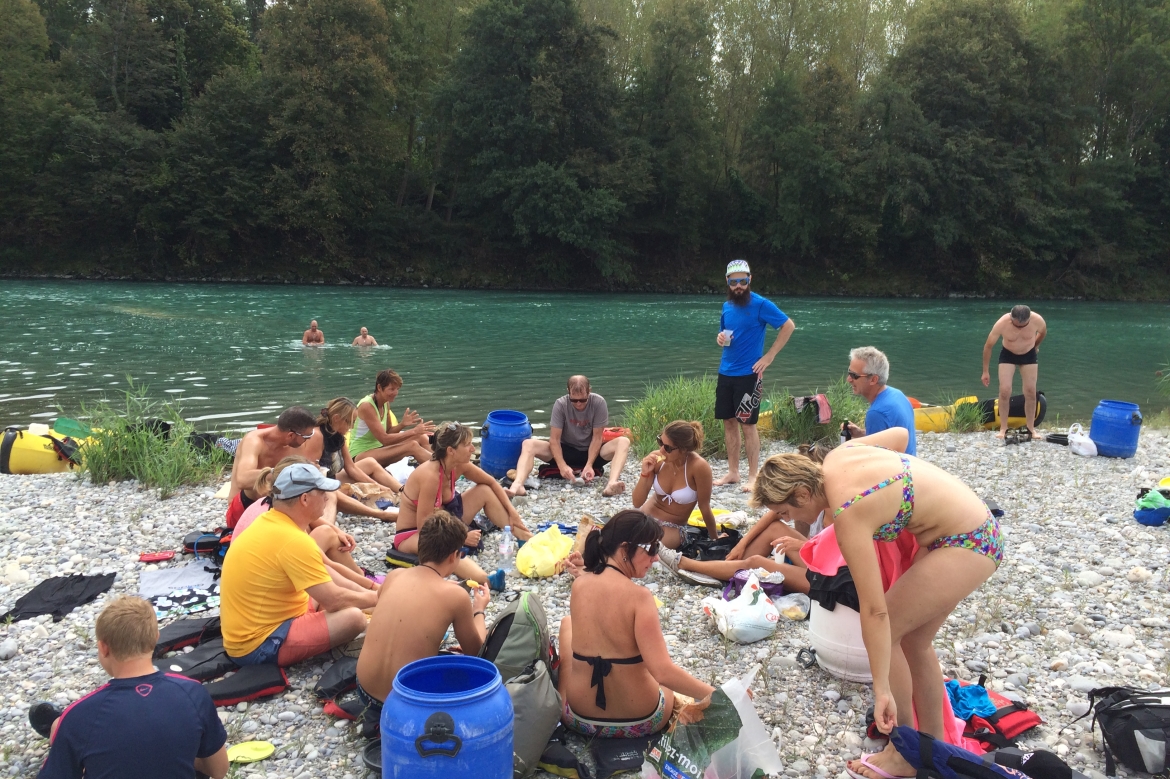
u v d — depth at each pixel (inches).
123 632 120.1
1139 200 2097.7
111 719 115.0
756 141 1984.5
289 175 1748.3
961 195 1942.7
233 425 459.2
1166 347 979.9
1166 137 2075.5
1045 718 163.8
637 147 1918.1
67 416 472.4
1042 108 1971.0
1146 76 1987.0
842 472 136.8
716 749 133.7
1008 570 246.8
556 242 1920.5
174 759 116.6
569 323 1113.4
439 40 2030.0
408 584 156.0
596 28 1852.9
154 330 885.2
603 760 144.9
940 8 1975.9
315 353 749.9
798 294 2017.7
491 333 964.6
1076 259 2033.7
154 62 1824.6
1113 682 176.7
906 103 1886.1
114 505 305.3
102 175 1689.2
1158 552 261.4
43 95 1732.3
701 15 1946.4
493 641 158.6
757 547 236.2
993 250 2018.9
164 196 1731.1
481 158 1823.3
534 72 1818.4
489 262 1945.1
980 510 138.0
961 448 426.9
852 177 1982.0
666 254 2069.4
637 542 150.0
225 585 175.9
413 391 581.0
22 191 1716.3
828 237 2092.8
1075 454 411.8
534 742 140.9
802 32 2081.7
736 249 2114.9
